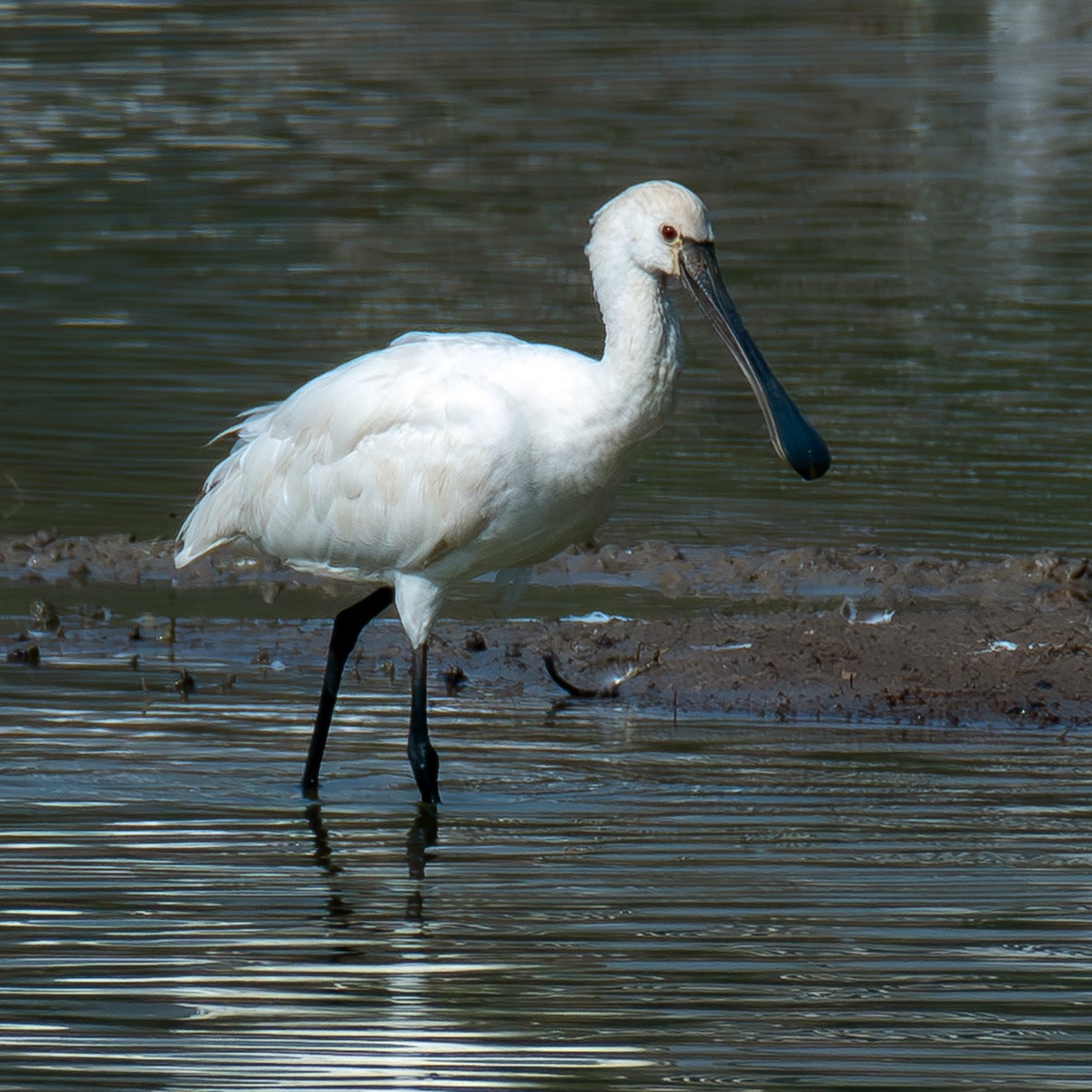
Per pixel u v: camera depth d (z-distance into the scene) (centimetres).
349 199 3150
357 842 1043
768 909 944
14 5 5228
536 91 4112
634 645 1420
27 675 1343
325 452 1139
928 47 4766
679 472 1873
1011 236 2939
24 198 3136
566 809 1102
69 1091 752
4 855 1016
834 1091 755
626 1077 764
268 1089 755
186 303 2484
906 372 2198
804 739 1242
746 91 4153
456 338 1144
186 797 1115
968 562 1619
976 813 1094
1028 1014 823
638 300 1061
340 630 1158
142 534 1673
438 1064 773
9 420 1973
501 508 1095
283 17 5081
